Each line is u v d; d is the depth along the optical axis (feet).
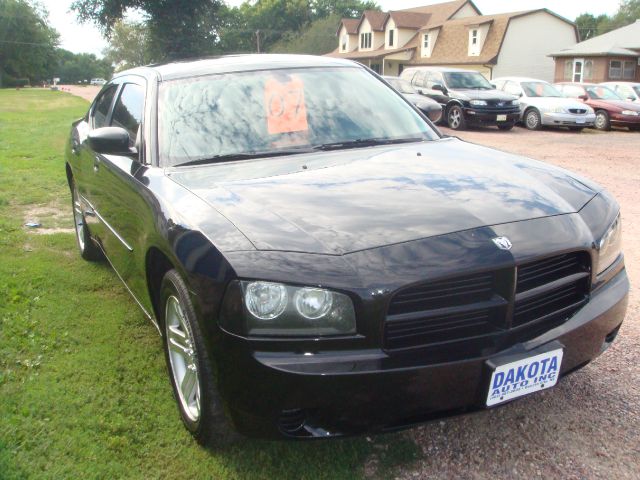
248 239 7.82
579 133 61.82
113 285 15.79
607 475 8.41
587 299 8.75
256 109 11.59
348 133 11.68
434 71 66.28
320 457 8.87
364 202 8.62
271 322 7.34
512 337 7.90
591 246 8.59
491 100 60.64
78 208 18.19
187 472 8.57
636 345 12.20
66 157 18.44
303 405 7.31
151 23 159.33
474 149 11.76
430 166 10.23
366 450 9.04
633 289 15.53
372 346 7.36
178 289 8.68
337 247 7.62
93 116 16.75
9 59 286.87
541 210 8.75
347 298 7.27
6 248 18.76
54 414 9.84
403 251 7.61
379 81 13.76
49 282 15.76
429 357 7.50
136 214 10.59
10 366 11.44
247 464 8.73
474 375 7.64
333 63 13.52
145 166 10.87
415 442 9.23
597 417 9.74
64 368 11.37
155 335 12.87
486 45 135.74
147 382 10.96
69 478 8.36
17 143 44.16
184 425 9.57
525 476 8.43
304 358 7.27
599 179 32.40
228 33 264.11
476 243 7.82
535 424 9.59
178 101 11.53
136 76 13.57
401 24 160.86
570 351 8.43
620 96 69.05
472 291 7.70
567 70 124.57
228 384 7.72
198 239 8.19
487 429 9.50
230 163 10.48
